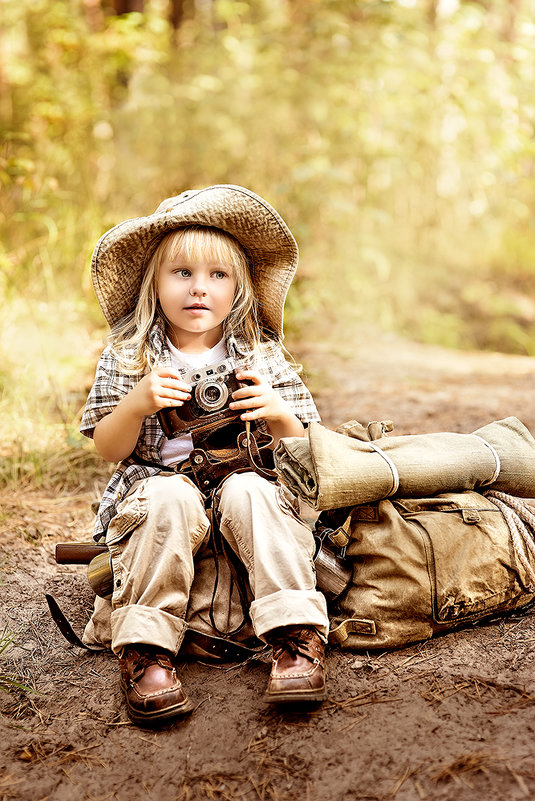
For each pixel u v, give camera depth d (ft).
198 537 6.57
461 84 24.34
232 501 6.56
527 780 5.11
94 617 7.13
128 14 26.14
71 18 26.22
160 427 7.27
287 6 29.25
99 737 6.01
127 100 25.94
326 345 19.40
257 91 26.05
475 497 6.99
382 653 6.71
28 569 8.70
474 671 6.33
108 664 6.97
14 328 14.78
